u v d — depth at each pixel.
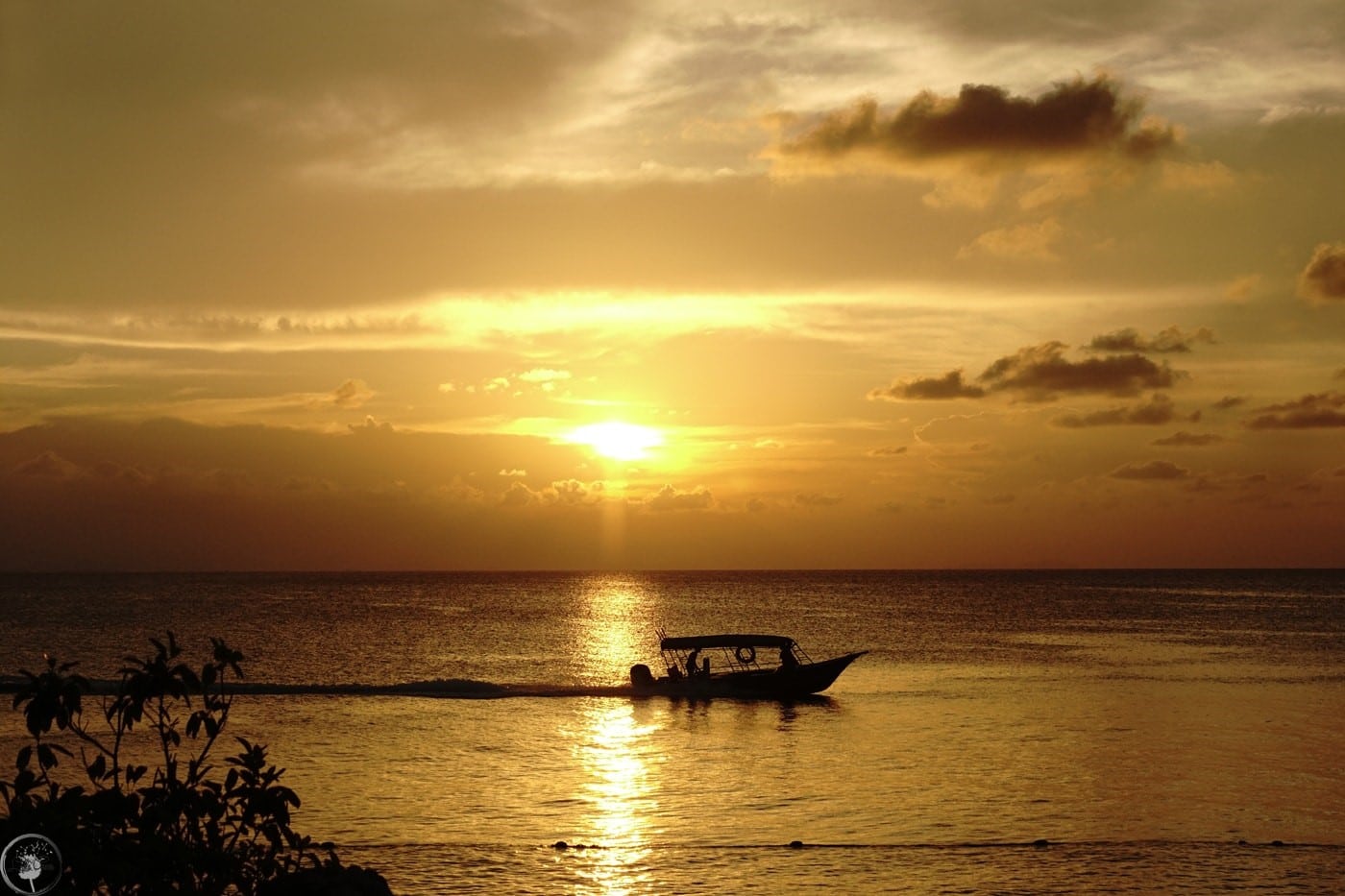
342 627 109.94
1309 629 102.31
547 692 53.47
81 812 9.47
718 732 41.88
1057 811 27.83
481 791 30.50
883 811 27.94
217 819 10.27
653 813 27.81
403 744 38.50
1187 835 25.30
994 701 50.97
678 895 20.94
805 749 37.78
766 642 54.62
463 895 20.88
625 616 134.38
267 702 49.72
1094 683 58.31
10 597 177.12
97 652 78.50
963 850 24.11
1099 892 21.09
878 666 67.75
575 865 22.83
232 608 145.88
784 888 21.33
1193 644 84.56
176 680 10.26
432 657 77.94
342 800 29.31
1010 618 125.75
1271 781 31.66
